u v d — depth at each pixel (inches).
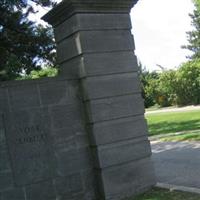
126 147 302.5
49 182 280.8
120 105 303.6
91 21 298.8
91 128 294.7
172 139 614.5
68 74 298.0
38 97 283.1
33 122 279.6
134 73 313.0
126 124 304.5
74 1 290.4
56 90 290.2
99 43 300.0
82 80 297.0
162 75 1738.4
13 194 268.8
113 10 308.5
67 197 286.2
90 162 297.3
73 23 298.4
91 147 297.3
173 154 472.7
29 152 276.1
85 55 294.4
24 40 503.8
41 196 277.3
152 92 1831.9
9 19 494.0
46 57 515.8
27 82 280.7
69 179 287.9
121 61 307.9
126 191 298.8
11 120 272.7
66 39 308.2
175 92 1681.8
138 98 312.2
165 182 333.4
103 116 296.2
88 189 294.2
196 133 632.4
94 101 294.2
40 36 510.0
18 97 276.5
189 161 413.4
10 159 269.9
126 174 300.2
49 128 284.5
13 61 510.9
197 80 1590.8
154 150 529.7
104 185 291.7
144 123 312.7
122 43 309.9
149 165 311.1
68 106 293.4
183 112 1232.8
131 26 315.9
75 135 293.6
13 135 272.2
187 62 1685.5
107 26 304.3
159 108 1759.4
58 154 285.9
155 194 294.7
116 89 303.1
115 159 297.3
